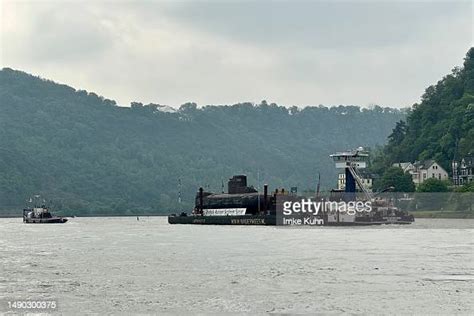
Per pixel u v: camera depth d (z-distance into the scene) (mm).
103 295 67250
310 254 108062
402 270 84875
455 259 97375
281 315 57562
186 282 75625
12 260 103500
